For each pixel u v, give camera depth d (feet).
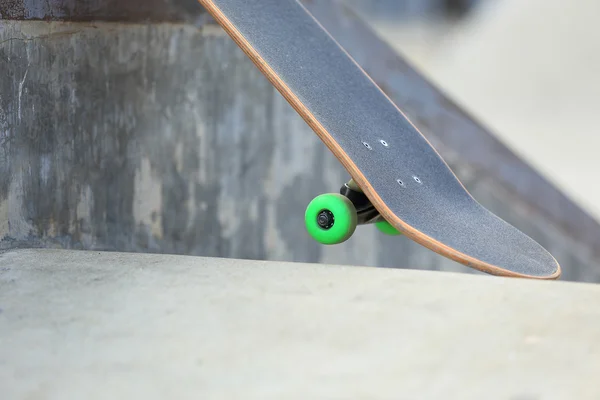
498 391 3.13
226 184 9.74
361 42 11.78
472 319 4.08
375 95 7.42
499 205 11.96
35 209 7.53
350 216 6.36
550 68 24.56
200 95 9.26
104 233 8.29
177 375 3.25
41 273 5.08
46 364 3.36
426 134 11.81
